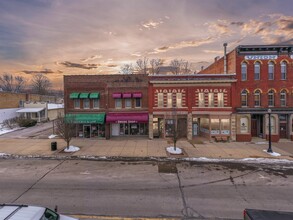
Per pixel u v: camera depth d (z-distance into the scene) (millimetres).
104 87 29375
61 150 22422
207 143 26234
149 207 10391
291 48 27297
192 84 28172
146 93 29141
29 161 18719
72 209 10094
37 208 6320
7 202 10781
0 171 15891
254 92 27750
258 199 11414
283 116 28484
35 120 42812
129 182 13789
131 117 28469
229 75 27828
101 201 10977
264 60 27578
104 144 25500
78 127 29734
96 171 16031
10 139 28375
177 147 23938
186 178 14625
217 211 10062
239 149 23234
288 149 23281
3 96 45156
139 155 20750
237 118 27766
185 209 10234
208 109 27984
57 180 14055
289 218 6559
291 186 13305
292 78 27469
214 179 14469
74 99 29609
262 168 16953
